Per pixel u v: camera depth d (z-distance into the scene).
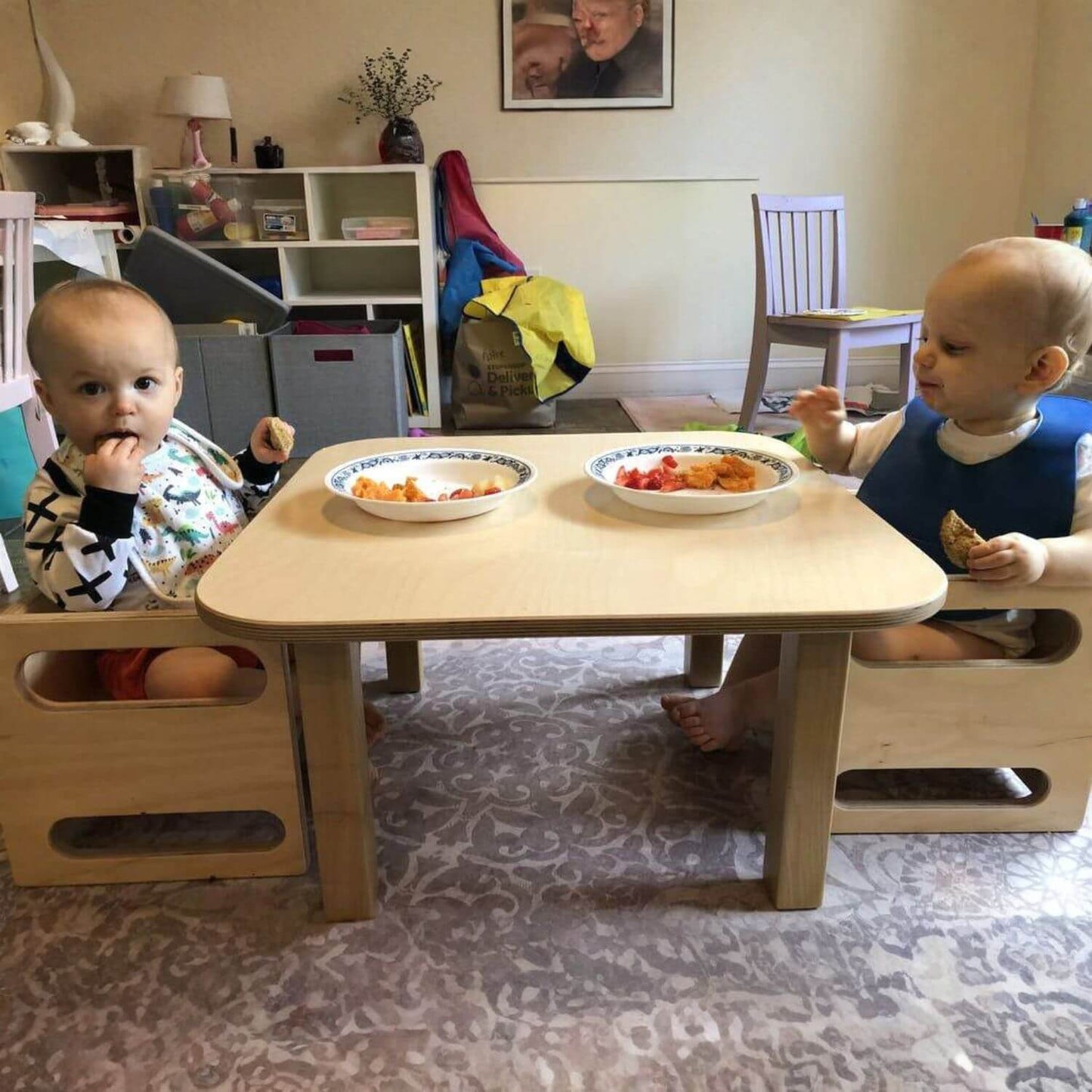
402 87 3.24
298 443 2.70
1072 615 0.94
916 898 0.94
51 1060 0.76
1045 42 3.25
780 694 0.88
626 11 3.20
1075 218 2.57
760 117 3.36
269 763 0.93
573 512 0.94
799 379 3.72
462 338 3.03
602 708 1.31
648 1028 0.79
